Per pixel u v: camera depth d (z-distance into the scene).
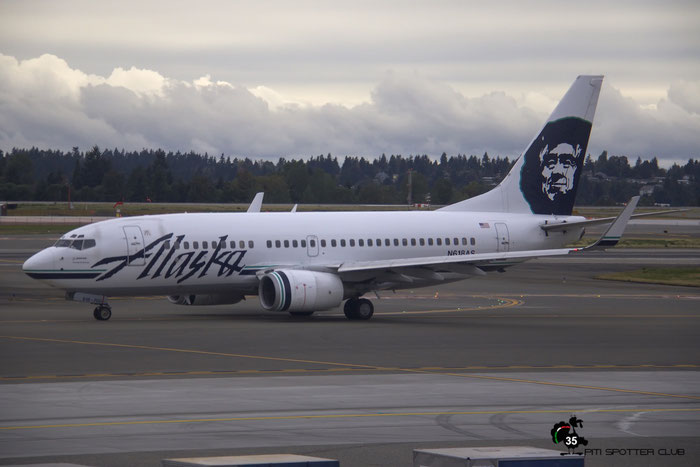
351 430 35.50
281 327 73.56
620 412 39.62
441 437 34.47
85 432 34.72
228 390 43.97
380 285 85.19
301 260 84.38
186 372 49.62
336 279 80.69
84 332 68.25
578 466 23.16
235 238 82.25
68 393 42.88
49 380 46.56
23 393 42.81
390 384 46.19
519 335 69.31
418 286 88.19
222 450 32.06
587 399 42.56
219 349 59.38
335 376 48.69
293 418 37.59
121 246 78.00
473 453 23.64
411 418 37.81
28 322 75.56
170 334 67.50
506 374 50.03
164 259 79.38
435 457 23.47
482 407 40.34
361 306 81.69
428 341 65.12
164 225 80.50
